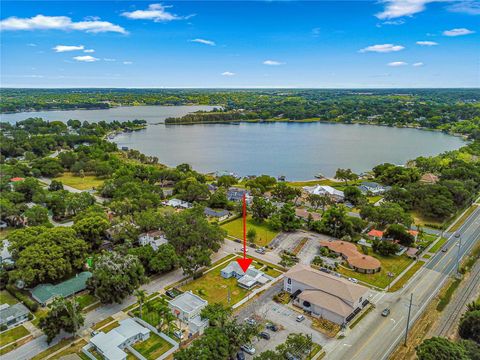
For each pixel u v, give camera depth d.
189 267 97.19
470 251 116.50
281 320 81.25
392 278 100.19
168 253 100.31
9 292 91.94
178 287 94.56
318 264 106.88
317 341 74.19
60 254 93.62
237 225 140.12
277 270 105.12
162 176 197.62
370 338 75.19
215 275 101.25
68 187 192.88
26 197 164.25
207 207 159.12
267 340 74.25
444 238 127.38
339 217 128.25
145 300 87.75
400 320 81.31
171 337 74.62
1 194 153.00
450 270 104.38
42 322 73.12
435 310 85.00
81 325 75.56
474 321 71.62
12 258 101.88
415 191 158.75
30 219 127.12
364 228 134.12
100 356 68.50
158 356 69.50
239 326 69.94
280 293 91.69
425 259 111.56
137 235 118.50
